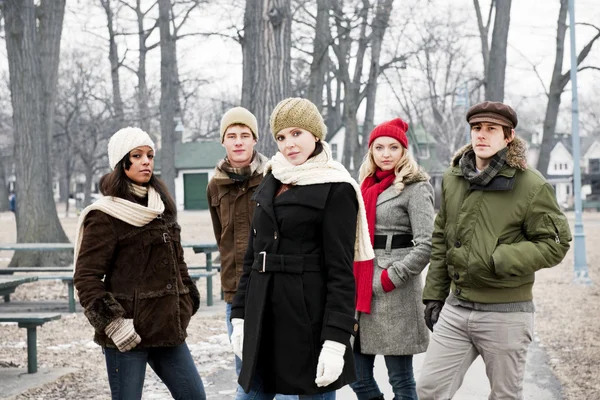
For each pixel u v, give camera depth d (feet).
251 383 11.43
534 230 12.73
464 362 13.42
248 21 76.33
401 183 15.47
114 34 129.18
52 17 56.54
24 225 51.52
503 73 82.89
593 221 126.31
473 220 13.00
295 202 11.10
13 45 51.88
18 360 23.71
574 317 31.50
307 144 11.41
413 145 193.06
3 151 228.02
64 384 20.62
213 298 39.55
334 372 10.63
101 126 148.46
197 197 223.51
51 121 56.54
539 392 19.38
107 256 12.65
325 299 11.05
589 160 297.94
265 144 47.29
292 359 10.97
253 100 47.75
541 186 12.73
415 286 15.62
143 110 131.75
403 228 15.61
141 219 12.82
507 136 12.94
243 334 11.45
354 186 11.31
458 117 157.99
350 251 11.09
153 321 12.78
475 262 12.80
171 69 118.01
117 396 12.78
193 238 80.18
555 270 51.60
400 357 15.53
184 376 13.25
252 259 11.87
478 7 105.19
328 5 91.35
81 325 30.25
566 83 90.07
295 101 11.49
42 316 21.86
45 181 51.93
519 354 12.95
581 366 22.18
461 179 13.44
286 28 47.44
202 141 234.17
